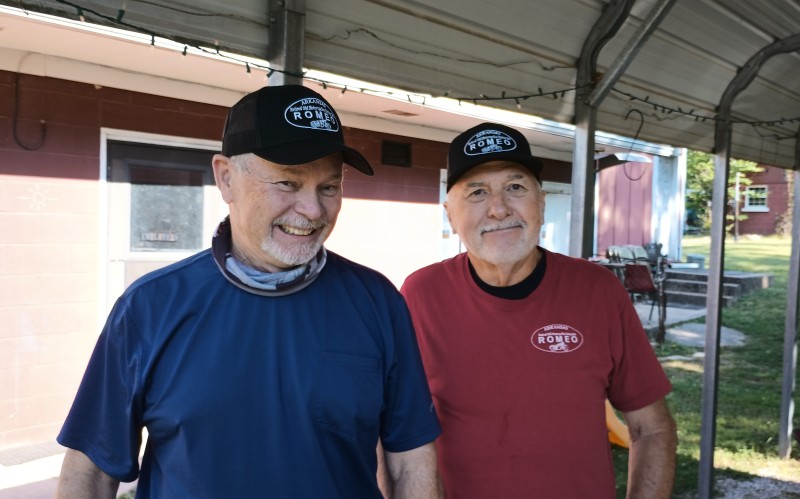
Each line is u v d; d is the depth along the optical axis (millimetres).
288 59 1642
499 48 2330
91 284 4602
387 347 1313
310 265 1282
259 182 1213
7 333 4258
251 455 1167
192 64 4297
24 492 3691
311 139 1194
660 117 3125
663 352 8086
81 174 4523
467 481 1669
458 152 1715
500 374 1669
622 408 1800
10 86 4164
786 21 3027
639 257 10406
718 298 3533
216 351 1186
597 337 1698
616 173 13875
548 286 1729
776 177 23812
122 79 4574
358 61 1892
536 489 1628
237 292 1240
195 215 5203
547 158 8766
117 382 1207
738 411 5719
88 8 1363
